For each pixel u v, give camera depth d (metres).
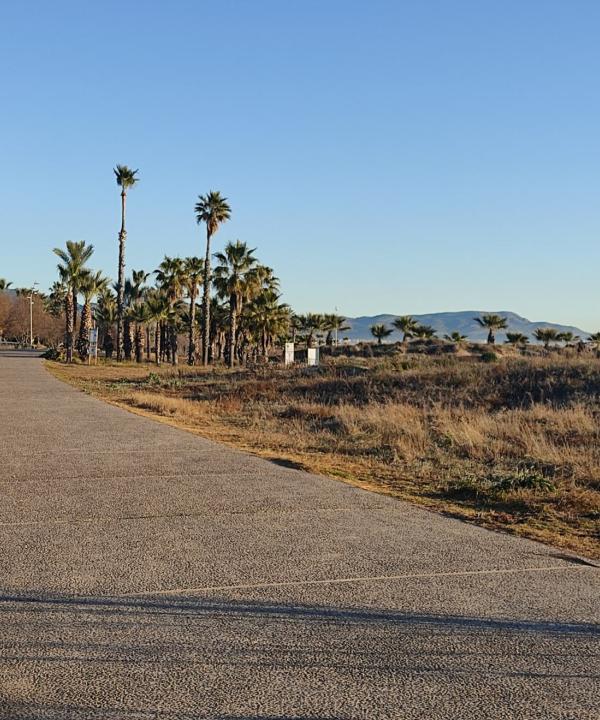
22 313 147.62
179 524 8.57
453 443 16.27
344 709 4.10
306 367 45.16
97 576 6.51
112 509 9.33
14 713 4.00
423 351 79.12
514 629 5.39
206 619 5.49
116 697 4.20
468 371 31.23
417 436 16.97
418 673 4.59
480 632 5.32
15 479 11.37
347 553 7.43
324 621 5.49
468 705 4.18
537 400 25.38
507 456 14.88
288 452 15.44
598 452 14.49
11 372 46.25
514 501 10.47
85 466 12.70
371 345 87.69
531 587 6.43
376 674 4.57
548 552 7.72
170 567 6.82
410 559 7.25
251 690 4.31
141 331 84.88
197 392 34.94
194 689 4.31
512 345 82.12
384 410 22.12
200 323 85.50
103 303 97.50
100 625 5.33
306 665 4.68
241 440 17.25
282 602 5.90
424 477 12.62
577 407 20.69
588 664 4.78
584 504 10.32
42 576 6.49
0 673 4.50
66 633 5.16
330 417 22.39
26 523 8.52
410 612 5.72
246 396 31.11
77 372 52.88
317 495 10.52
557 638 5.23
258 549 7.50
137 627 5.30
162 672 4.54
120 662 4.68
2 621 5.39
